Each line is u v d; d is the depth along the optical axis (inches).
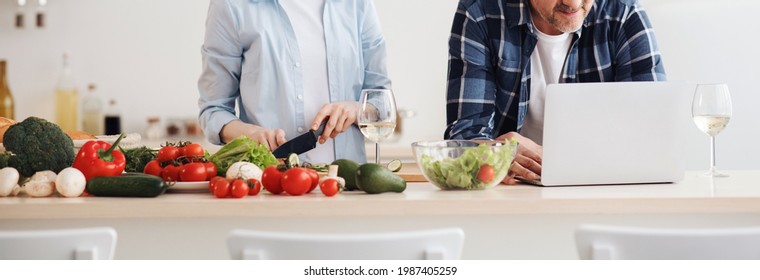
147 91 168.6
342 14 99.9
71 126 166.9
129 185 67.2
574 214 67.5
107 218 66.8
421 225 67.5
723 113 78.2
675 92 73.2
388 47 167.6
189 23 168.1
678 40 153.0
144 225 67.2
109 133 165.9
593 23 91.7
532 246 67.7
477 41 91.6
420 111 168.4
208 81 100.2
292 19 99.0
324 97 99.9
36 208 64.6
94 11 167.6
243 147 76.3
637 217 67.9
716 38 151.8
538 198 64.7
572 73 94.0
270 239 52.7
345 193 70.6
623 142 73.2
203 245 67.3
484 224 67.6
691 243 53.3
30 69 168.2
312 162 99.3
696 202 65.1
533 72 95.0
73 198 67.7
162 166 74.8
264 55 97.8
